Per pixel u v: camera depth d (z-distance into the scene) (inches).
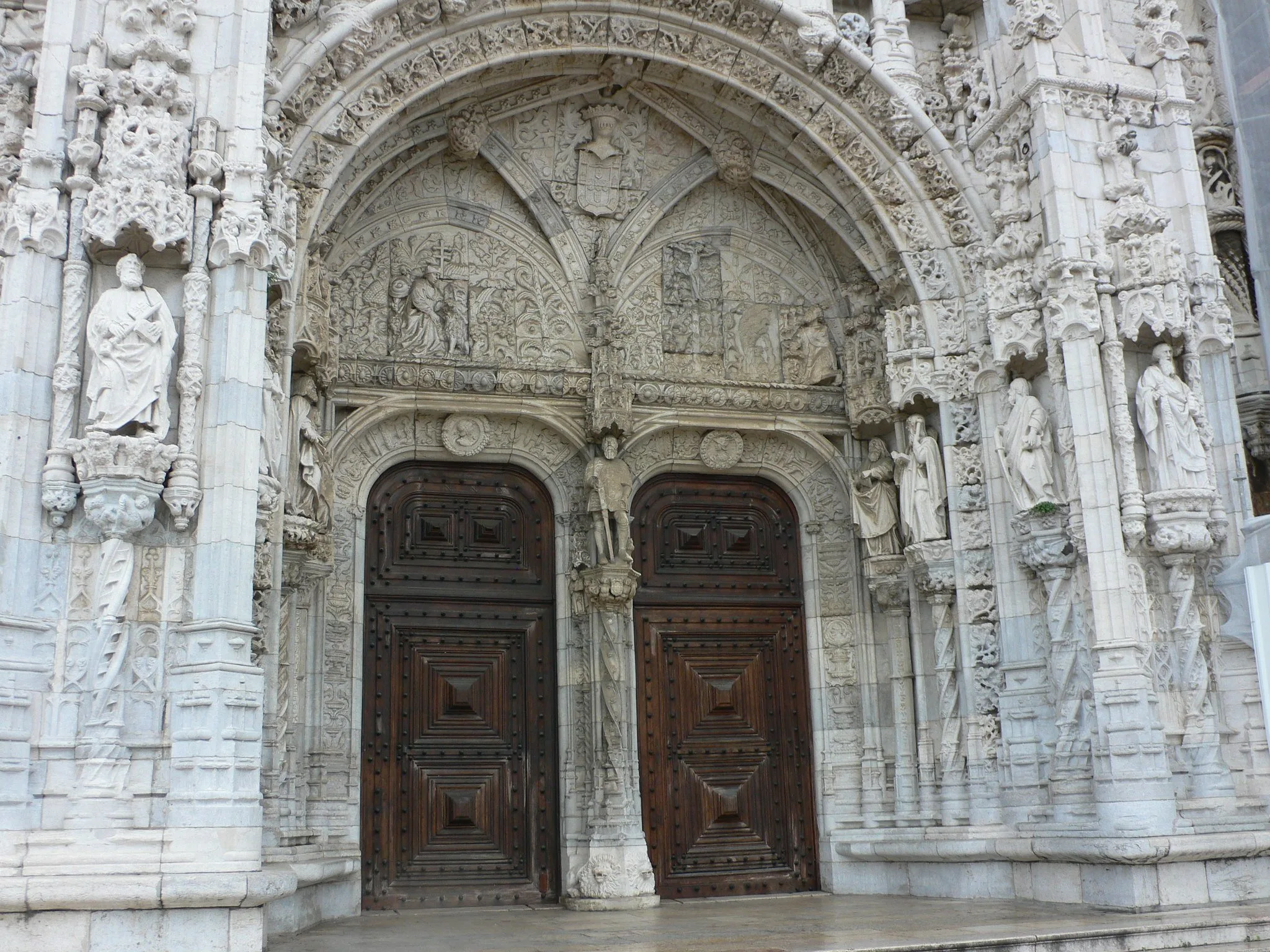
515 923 483.5
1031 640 551.8
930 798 579.2
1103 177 560.4
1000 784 549.0
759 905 550.0
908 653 611.2
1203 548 516.1
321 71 508.4
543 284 623.8
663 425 621.0
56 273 398.9
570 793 580.1
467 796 576.7
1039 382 565.9
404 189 603.8
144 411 391.2
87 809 364.5
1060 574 539.2
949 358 592.1
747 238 658.2
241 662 383.9
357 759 553.3
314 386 533.6
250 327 410.6
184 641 384.8
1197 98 667.4
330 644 557.9
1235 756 512.1
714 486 647.8
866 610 631.8
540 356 614.9
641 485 627.8
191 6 429.7
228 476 394.9
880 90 592.1
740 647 632.4
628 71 598.2
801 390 641.6
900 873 584.4
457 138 588.1
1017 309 560.7
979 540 574.2
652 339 633.6
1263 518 458.3
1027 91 564.7
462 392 593.0
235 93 426.0
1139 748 484.7
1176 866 471.5
